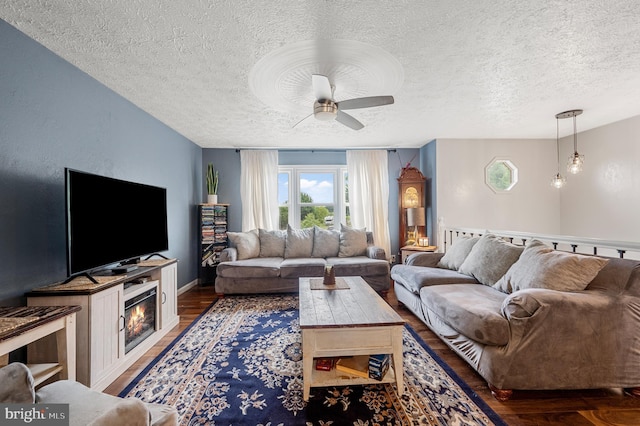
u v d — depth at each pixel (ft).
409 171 15.12
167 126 11.78
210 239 14.21
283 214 16.31
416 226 14.84
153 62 6.86
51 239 6.44
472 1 4.95
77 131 7.19
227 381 5.97
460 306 6.32
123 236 7.48
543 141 14.61
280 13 5.18
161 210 9.25
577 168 11.12
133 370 6.51
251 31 5.70
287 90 8.30
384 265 12.07
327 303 6.53
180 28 5.58
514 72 7.51
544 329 5.32
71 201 5.86
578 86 8.42
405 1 4.93
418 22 5.50
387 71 7.36
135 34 5.77
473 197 14.47
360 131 12.78
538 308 5.30
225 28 5.60
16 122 5.66
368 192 15.64
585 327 5.34
